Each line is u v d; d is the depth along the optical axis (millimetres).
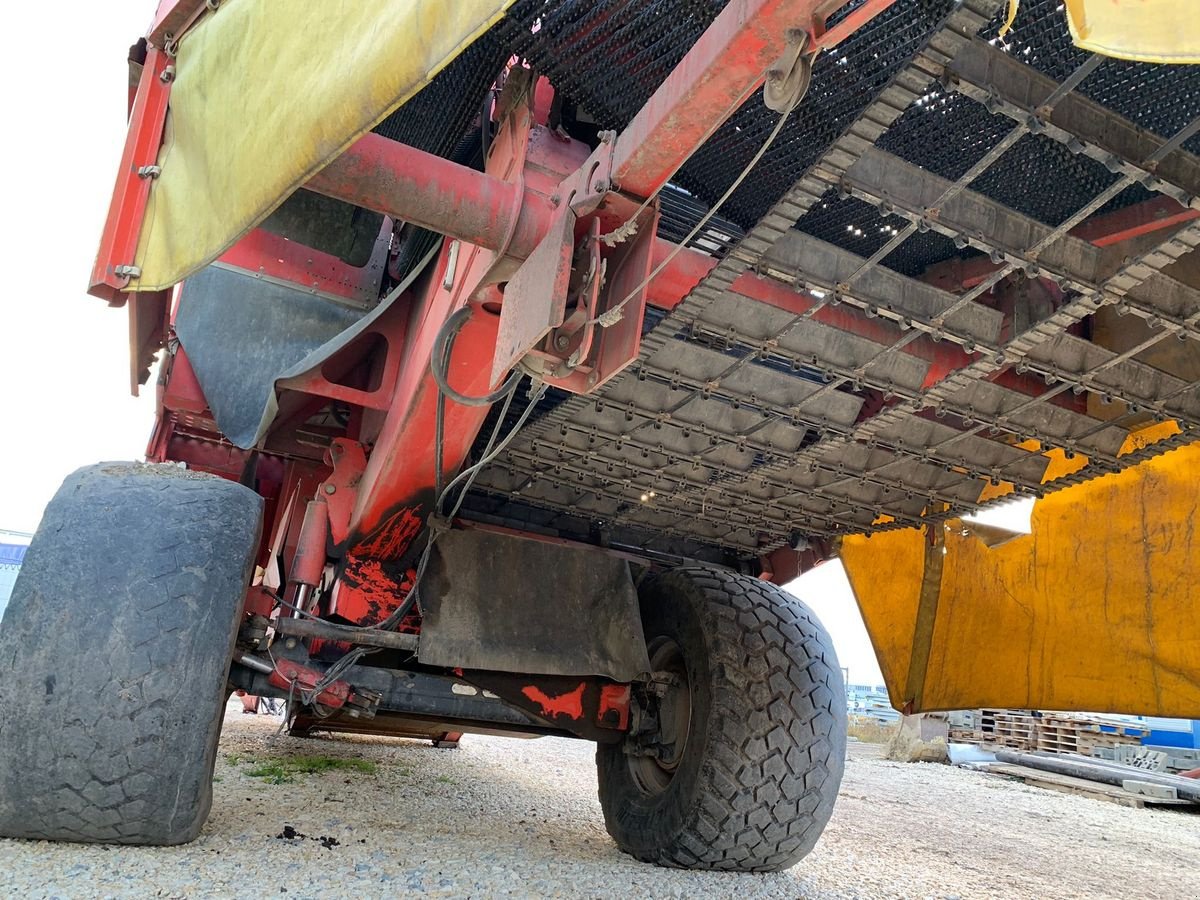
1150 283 2090
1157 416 2582
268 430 3301
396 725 5410
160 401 4062
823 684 3166
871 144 1572
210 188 1873
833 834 4250
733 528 4156
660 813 3109
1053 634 3664
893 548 4242
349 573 3123
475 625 3133
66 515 2383
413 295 3041
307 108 1560
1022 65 1598
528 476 3533
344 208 3279
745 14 1259
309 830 2893
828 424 2807
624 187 1757
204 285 3729
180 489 2539
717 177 2412
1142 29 929
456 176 1967
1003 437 3148
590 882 2631
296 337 3568
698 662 3215
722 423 2906
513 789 4727
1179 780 8617
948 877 3371
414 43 1315
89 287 2072
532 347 1827
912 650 4223
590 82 2123
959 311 2270
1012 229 1957
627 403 2775
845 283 2123
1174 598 3270
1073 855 4512
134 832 2232
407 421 2580
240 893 2072
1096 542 3543
